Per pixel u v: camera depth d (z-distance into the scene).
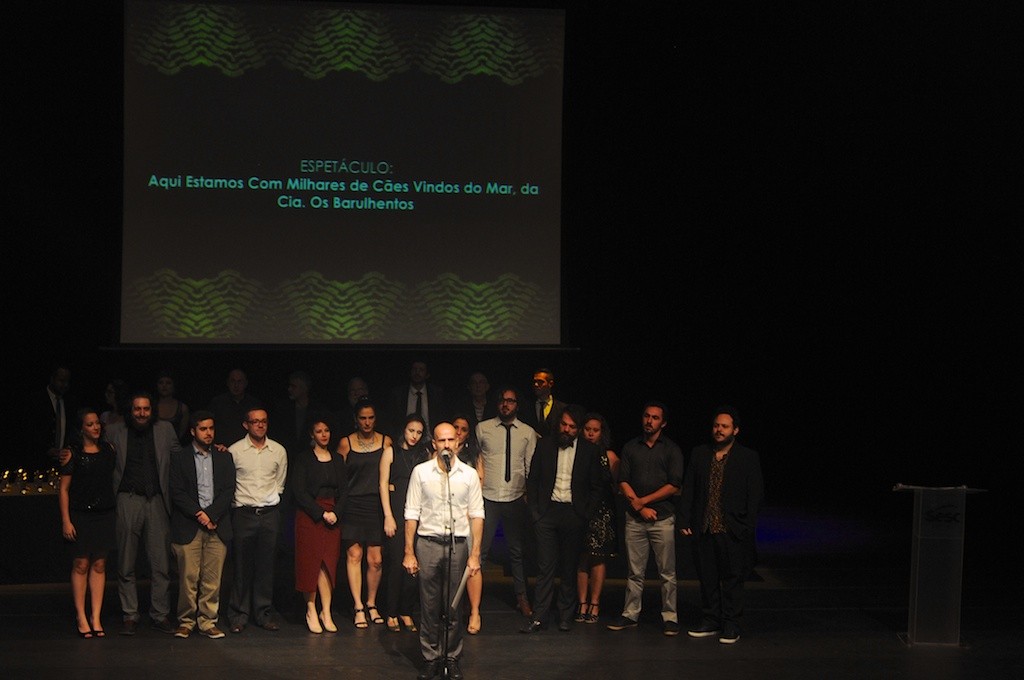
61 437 10.16
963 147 11.84
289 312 10.77
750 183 12.17
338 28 10.70
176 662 7.06
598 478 7.95
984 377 12.52
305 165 10.72
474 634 7.79
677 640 7.68
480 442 8.25
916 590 7.58
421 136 10.83
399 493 7.82
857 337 12.61
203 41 10.55
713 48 11.85
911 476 12.96
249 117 10.63
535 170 10.96
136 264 10.59
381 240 10.84
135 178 10.55
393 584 7.77
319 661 7.13
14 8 11.03
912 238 12.20
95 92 11.21
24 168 11.25
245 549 7.75
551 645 7.55
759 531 11.34
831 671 7.01
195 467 7.57
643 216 12.25
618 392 12.58
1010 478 12.59
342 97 10.73
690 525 7.73
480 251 10.95
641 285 12.39
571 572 7.91
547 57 10.93
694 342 12.59
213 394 11.78
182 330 10.66
